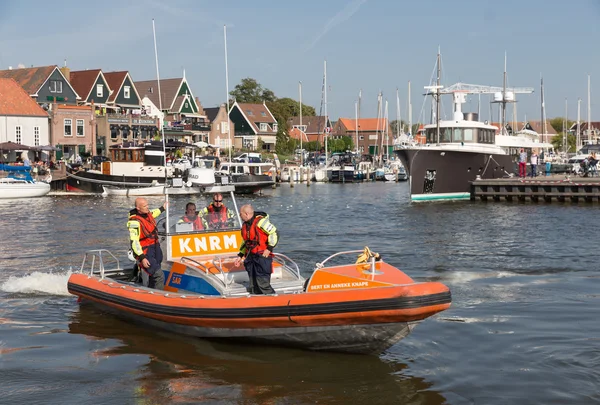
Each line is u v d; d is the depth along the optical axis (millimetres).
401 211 30719
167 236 9672
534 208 31562
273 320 8086
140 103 69938
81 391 7215
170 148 49156
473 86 39312
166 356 8359
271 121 94875
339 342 8125
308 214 29359
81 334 9320
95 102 65812
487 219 26141
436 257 16000
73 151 58125
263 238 8656
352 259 15945
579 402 6789
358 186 59938
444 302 7527
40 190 40562
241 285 9086
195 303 8664
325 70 74562
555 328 9383
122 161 42344
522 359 8086
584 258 15586
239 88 107062
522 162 40438
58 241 19469
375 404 6844
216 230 9969
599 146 63406
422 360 8117
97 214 29031
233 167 46562
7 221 25734
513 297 11406
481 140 38531
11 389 7270
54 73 61219
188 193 9961
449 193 37344
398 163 73250
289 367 7918
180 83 76688
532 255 16141
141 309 9320
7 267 14867
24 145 51312
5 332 9438
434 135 38812
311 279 8289
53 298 11484
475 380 7445
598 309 10453
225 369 7875
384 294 7500
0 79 53812
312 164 80875
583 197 34719
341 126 121625
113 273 11102
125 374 7738
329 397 7047
